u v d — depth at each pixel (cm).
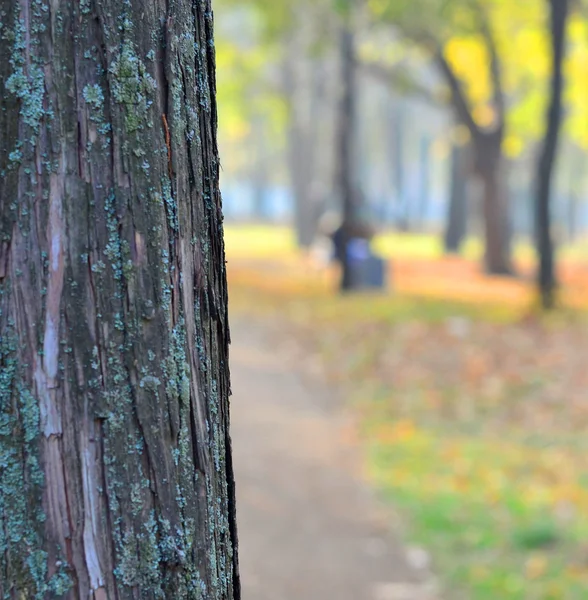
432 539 583
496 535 589
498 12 2053
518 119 2612
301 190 3603
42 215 127
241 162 6406
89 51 128
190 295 143
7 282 126
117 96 130
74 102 128
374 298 1755
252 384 1050
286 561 539
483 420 909
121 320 132
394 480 708
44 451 129
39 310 127
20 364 127
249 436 816
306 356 1223
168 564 138
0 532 127
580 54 2319
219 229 153
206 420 147
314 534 587
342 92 1911
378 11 1794
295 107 3359
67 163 128
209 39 150
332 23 2033
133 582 135
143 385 134
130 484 134
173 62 137
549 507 643
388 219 5953
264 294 1883
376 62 2347
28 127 125
